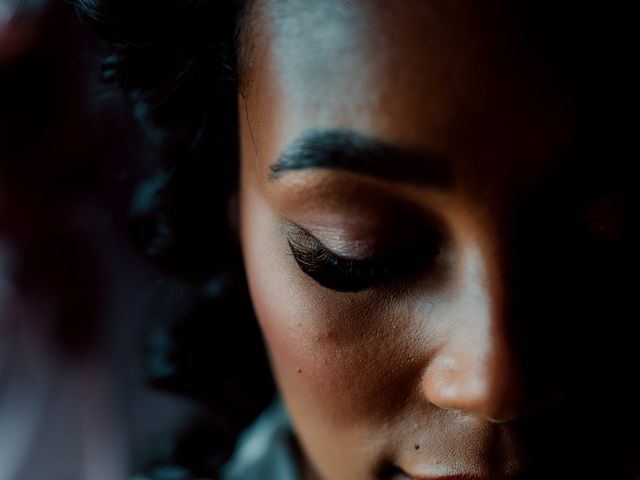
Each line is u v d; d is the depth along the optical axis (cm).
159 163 33
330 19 20
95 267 49
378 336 22
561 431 23
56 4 42
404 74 19
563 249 21
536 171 20
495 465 22
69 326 50
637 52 20
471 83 19
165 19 26
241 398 38
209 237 33
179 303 37
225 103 27
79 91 43
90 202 48
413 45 19
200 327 37
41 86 43
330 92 20
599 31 19
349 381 23
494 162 19
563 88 19
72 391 51
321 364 23
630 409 26
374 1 19
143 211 34
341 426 24
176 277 35
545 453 23
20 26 42
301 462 32
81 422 51
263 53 21
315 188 20
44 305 50
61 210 48
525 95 19
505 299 20
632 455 30
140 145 35
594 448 25
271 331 24
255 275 24
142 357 40
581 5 19
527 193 20
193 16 26
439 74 19
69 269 49
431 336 22
